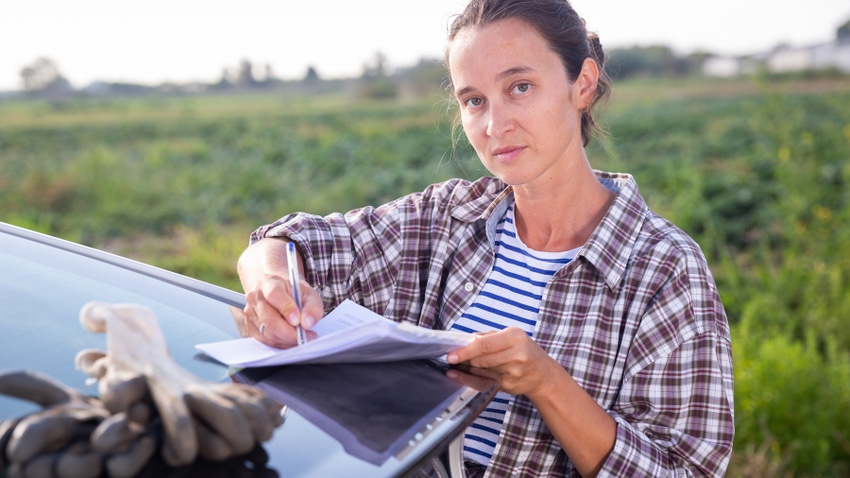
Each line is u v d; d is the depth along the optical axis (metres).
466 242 1.68
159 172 13.66
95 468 0.69
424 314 1.68
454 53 1.53
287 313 1.21
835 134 12.43
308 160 15.48
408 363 1.14
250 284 1.49
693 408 1.36
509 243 1.67
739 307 5.49
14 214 10.16
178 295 1.26
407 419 0.96
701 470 1.35
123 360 0.81
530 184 1.58
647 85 47.22
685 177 10.54
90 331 0.97
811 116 19.48
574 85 1.54
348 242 1.70
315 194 11.64
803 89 36.88
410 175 12.53
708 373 1.36
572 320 1.48
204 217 10.11
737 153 14.55
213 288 1.33
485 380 1.12
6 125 26.84
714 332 1.38
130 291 1.24
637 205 1.54
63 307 1.13
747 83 46.31
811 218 8.09
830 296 4.97
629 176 1.62
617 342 1.43
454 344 1.09
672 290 1.41
